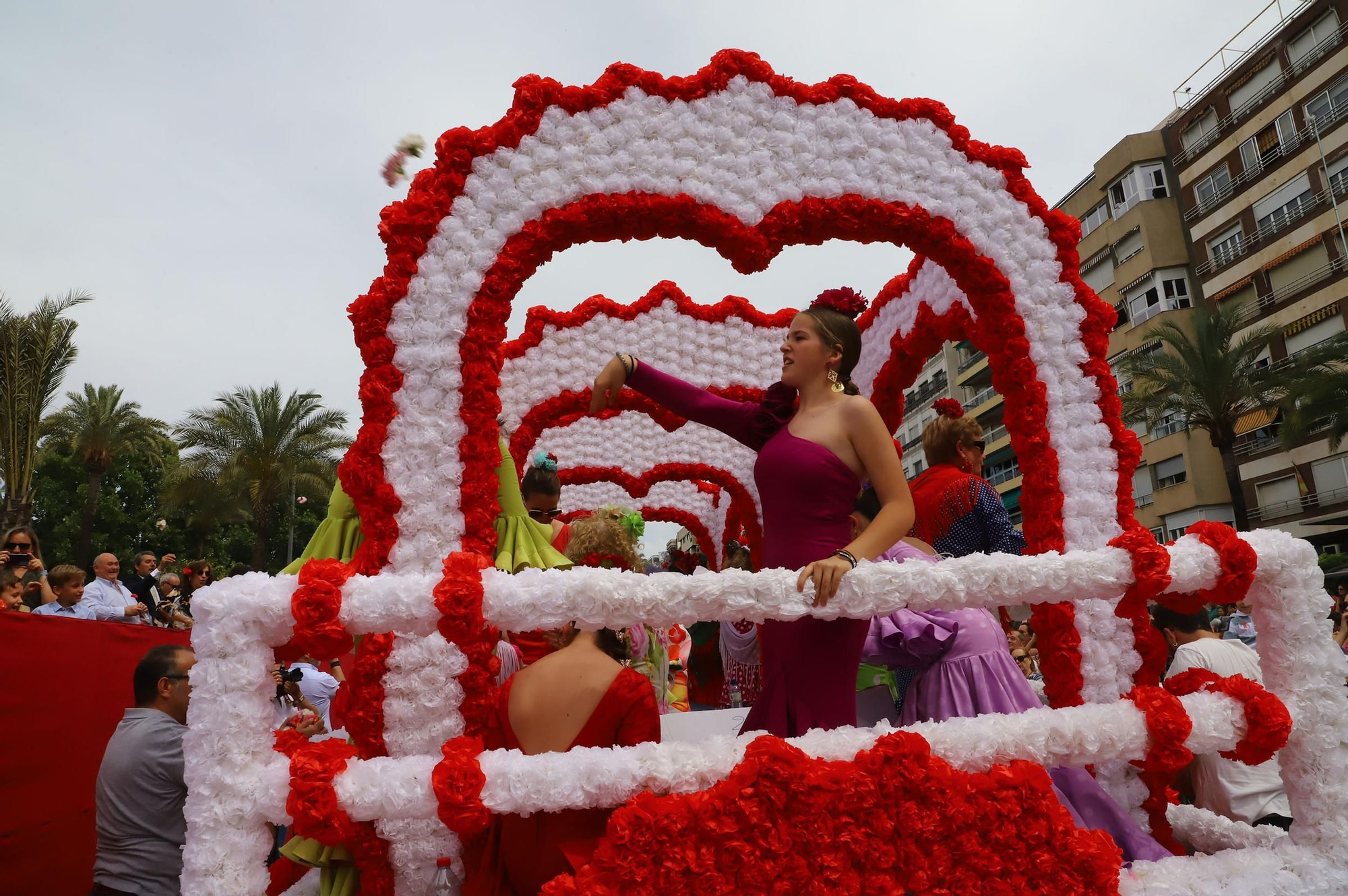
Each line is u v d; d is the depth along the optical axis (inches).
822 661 94.9
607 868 71.8
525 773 74.9
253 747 75.2
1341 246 1067.3
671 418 268.1
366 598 77.6
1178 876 88.8
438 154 114.9
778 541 100.2
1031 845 80.9
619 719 91.6
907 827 77.4
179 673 148.6
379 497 103.5
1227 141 1209.4
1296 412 912.3
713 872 71.9
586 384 262.4
